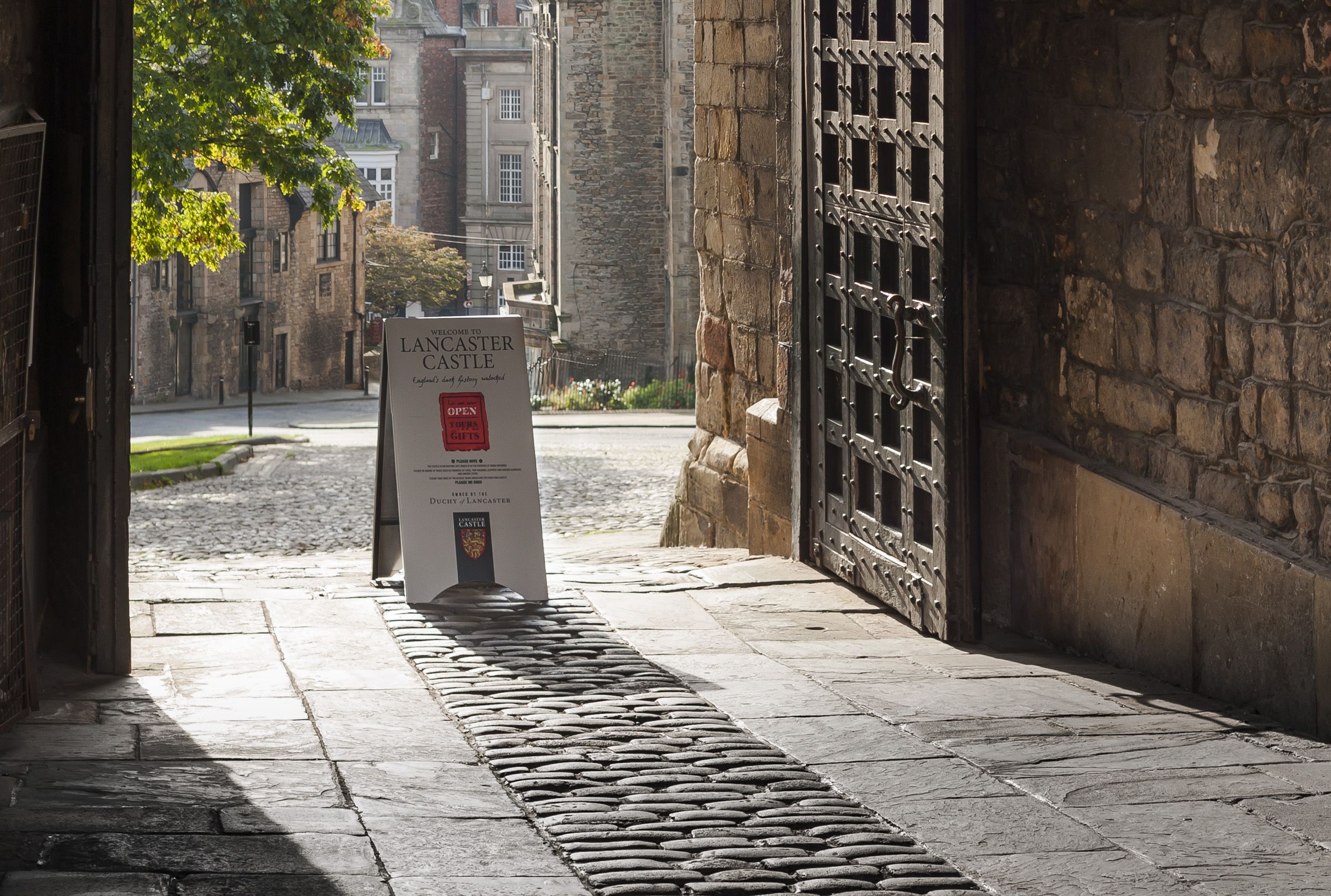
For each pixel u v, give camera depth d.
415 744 5.24
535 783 4.80
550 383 47.66
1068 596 7.27
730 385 10.77
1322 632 5.53
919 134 7.30
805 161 8.73
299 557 14.09
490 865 4.05
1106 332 7.07
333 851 4.09
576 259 47.34
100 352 6.05
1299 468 5.81
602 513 16.88
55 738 5.16
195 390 54.16
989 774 5.04
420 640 6.94
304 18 24.05
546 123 53.47
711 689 6.21
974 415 7.16
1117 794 4.82
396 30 75.69
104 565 6.09
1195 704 6.11
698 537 11.28
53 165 6.04
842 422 8.48
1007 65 7.80
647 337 47.66
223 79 23.80
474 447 7.96
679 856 4.17
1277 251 5.88
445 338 8.02
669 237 43.31
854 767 5.11
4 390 5.11
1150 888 3.99
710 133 10.67
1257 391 6.03
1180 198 6.45
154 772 4.78
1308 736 5.59
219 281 54.41
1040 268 7.62
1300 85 5.68
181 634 6.96
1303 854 4.27
